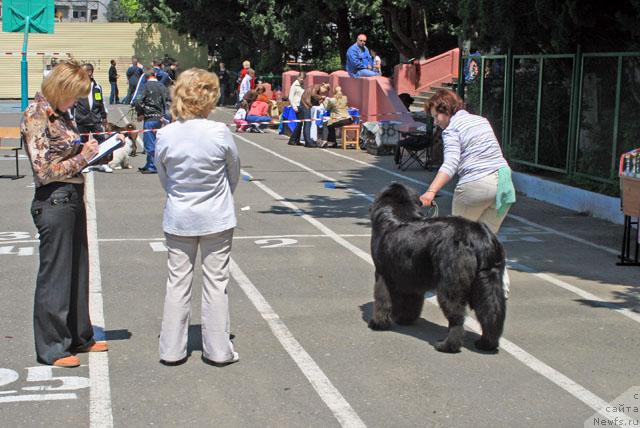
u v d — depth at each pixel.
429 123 17.72
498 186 7.37
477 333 7.02
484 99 16.73
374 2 27.66
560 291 8.38
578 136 13.84
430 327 7.16
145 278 8.70
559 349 6.61
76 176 6.08
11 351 6.45
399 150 18.05
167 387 5.77
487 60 16.56
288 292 8.22
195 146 5.86
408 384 5.85
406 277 6.55
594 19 13.54
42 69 40.97
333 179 16.42
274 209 13.01
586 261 9.73
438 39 31.45
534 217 12.61
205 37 38.72
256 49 38.78
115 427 5.13
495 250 6.23
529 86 15.22
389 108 22.02
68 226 6.03
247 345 6.66
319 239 10.77
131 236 10.77
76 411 5.36
